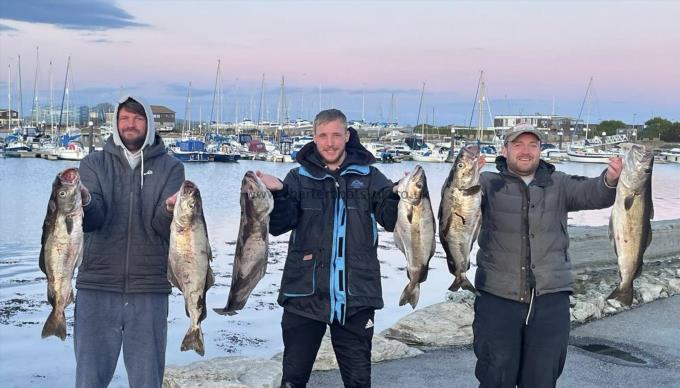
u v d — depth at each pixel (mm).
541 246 4949
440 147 87250
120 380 7117
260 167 67812
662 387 6254
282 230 4941
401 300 4719
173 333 9469
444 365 6820
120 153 4918
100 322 4883
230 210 30688
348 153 5176
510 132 5051
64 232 4340
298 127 114562
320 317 4941
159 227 4785
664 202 38969
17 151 74375
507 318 4945
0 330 9523
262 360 6648
